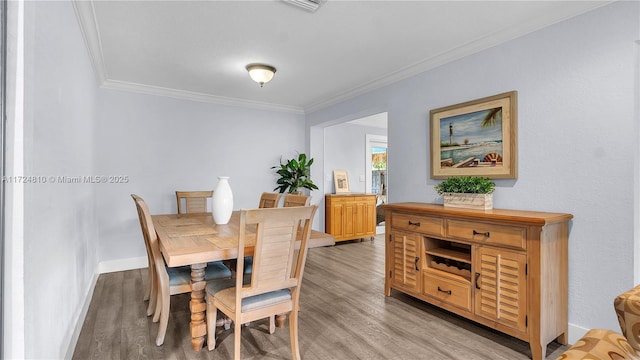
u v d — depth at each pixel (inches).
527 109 93.4
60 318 66.6
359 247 202.1
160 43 106.6
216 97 173.8
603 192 78.6
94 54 111.3
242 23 93.4
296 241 79.5
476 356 78.0
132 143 152.6
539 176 90.6
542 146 90.0
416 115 128.1
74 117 83.4
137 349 80.6
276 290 73.7
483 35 100.7
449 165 113.6
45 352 54.9
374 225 225.6
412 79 130.0
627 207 74.9
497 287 83.4
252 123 188.2
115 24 93.1
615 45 76.5
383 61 123.3
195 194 148.4
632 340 31.5
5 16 40.7
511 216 79.3
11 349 41.5
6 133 40.8
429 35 101.2
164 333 82.9
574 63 83.5
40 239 51.8
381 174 263.3
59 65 65.5
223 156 178.1
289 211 67.8
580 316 82.4
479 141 104.3
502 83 99.3
